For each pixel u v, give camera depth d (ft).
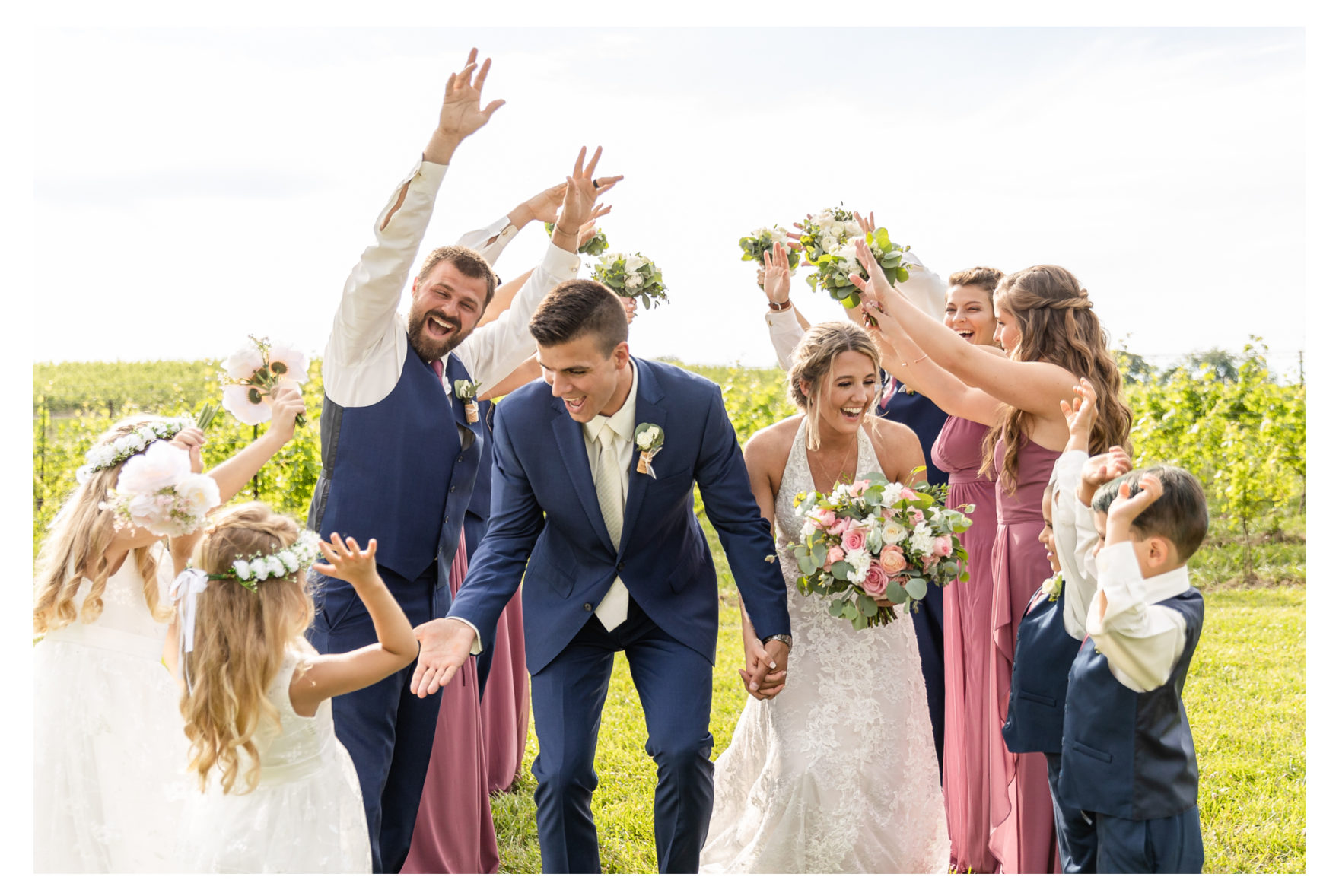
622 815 13.76
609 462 10.43
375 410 10.98
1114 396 10.89
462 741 11.87
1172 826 8.52
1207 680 19.70
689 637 10.41
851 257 12.56
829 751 10.74
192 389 56.70
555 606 10.52
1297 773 14.98
